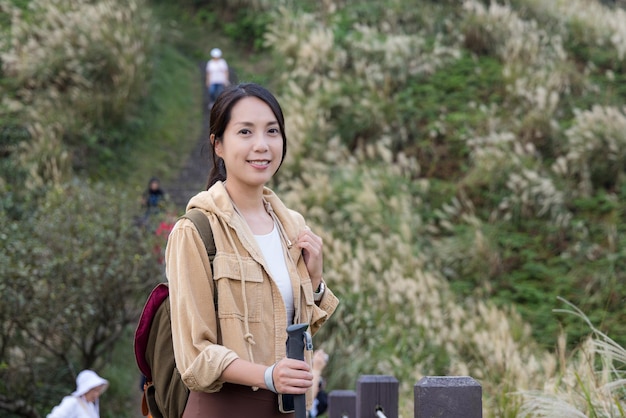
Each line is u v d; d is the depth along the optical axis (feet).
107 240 32.22
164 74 67.97
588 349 15.80
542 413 13.51
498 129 50.03
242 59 73.87
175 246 7.44
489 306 35.55
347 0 70.90
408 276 36.32
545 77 54.95
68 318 30.60
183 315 7.18
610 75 56.13
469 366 26.20
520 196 43.62
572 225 41.65
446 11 68.49
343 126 51.72
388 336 31.24
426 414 8.21
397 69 57.06
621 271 37.35
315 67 59.00
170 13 79.97
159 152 58.39
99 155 54.24
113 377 35.01
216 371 6.96
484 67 58.65
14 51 58.23
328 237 37.68
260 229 7.84
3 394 31.45
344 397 18.33
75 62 56.95
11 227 30.86
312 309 7.97
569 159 45.88
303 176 43.34
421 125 52.01
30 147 49.47
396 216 41.04
